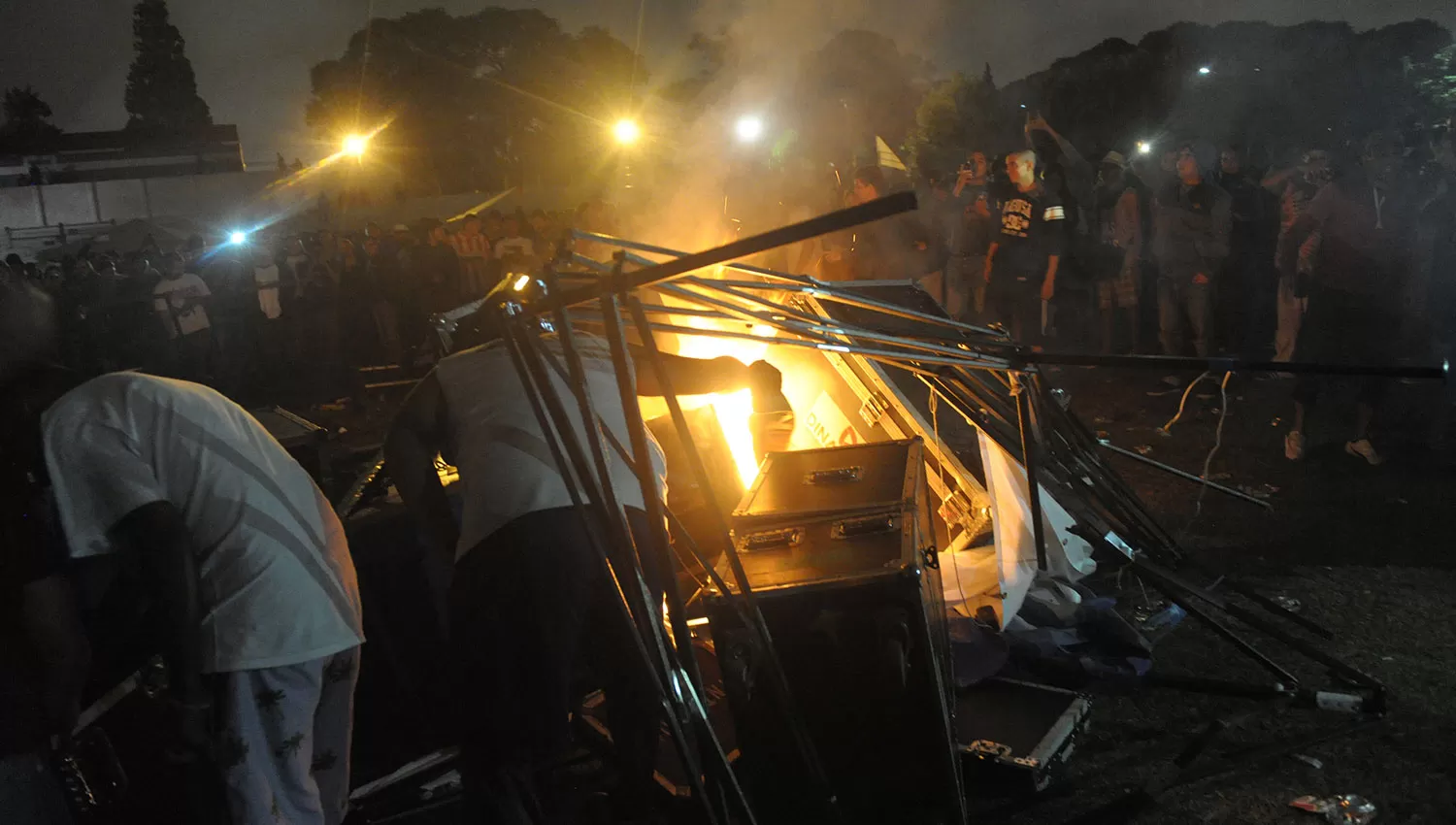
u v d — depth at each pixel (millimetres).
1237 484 5836
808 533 2863
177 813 2381
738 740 2727
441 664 3635
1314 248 6676
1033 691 3410
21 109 52344
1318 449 6312
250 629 2258
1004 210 9273
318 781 2576
